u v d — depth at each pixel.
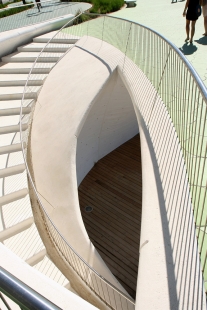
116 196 7.55
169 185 3.00
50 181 6.23
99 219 7.00
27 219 5.43
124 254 6.16
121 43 7.09
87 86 6.71
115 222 6.87
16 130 7.57
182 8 10.45
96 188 7.86
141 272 2.38
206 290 2.27
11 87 8.87
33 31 10.76
